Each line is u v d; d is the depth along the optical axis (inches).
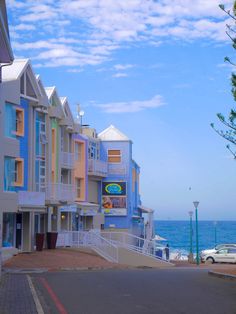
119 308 552.7
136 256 1600.6
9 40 842.8
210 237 5748.0
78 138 2085.4
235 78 751.1
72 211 1951.3
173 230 7869.1
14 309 538.6
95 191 2341.3
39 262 1295.5
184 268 1369.3
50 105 1770.4
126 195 2365.9
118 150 2391.7
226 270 1026.1
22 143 1556.3
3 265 1203.2
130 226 2391.7
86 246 1644.9
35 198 1549.0
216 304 580.4
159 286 768.3
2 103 1080.2
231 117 740.7
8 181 1213.1
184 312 523.8
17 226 1561.3
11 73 1505.9
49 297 646.5
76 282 831.1
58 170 1840.6
